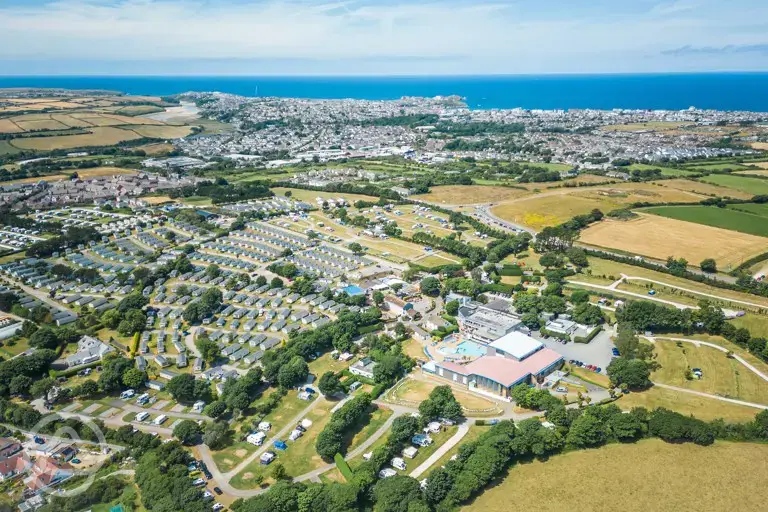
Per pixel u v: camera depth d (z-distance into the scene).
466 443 179.38
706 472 168.38
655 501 157.62
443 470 165.25
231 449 190.00
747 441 182.25
